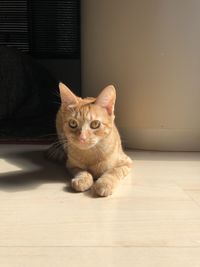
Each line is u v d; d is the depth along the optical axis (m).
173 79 0.68
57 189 0.50
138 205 0.45
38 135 0.82
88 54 0.74
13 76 0.90
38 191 0.49
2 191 0.49
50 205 0.45
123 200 0.46
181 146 0.72
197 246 0.35
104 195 0.47
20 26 1.06
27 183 0.53
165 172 0.58
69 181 0.54
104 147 0.53
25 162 0.64
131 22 0.68
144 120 0.71
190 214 0.42
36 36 1.06
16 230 0.38
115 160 0.55
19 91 0.90
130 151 0.72
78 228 0.39
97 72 0.74
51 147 0.68
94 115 0.51
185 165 0.62
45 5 1.04
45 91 0.96
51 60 1.08
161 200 0.46
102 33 0.71
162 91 0.69
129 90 0.71
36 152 0.71
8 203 0.45
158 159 0.66
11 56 0.92
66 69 1.08
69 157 0.56
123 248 0.35
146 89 0.70
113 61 0.71
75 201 0.46
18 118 0.91
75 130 0.51
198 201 0.46
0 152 0.71
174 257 0.33
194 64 0.67
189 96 0.69
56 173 0.58
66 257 0.33
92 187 0.50
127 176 0.56
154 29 0.67
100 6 0.70
